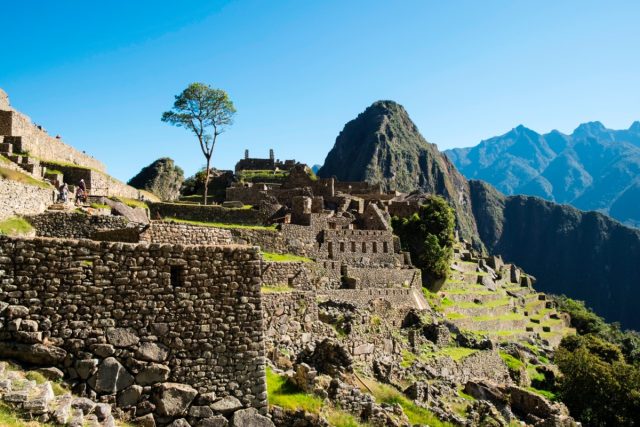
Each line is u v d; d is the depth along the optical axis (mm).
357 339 33781
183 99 67000
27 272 13820
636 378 54688
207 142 69375
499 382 46188
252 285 15633
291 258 48250
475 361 47562
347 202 80625
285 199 76625
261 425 14914
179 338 14680
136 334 14305
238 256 15625
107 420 13023
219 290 15289
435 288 74188
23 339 13492
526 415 39406
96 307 14109
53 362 13594
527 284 129625
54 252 14055
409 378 34406
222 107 68438
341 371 25766
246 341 15289
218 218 54469
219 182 99312
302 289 35719
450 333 52156
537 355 71750
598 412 53969
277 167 122312
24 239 13938
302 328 30359
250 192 75500
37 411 12148
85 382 13656
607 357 77375
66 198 34938
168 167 97688
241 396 14961
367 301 50312
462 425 27609
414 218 77438
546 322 102625
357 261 59125
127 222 30109
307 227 54938
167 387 14180
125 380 13977
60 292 13938
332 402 19438
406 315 50781
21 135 45781
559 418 36250
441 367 42844
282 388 18703
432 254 73125
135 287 14508
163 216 52281
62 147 54312
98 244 14391
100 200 40375
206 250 15344
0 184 27141
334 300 38500
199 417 14383
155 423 13914
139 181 94625
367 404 20359
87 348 13867
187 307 14891
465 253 101000
